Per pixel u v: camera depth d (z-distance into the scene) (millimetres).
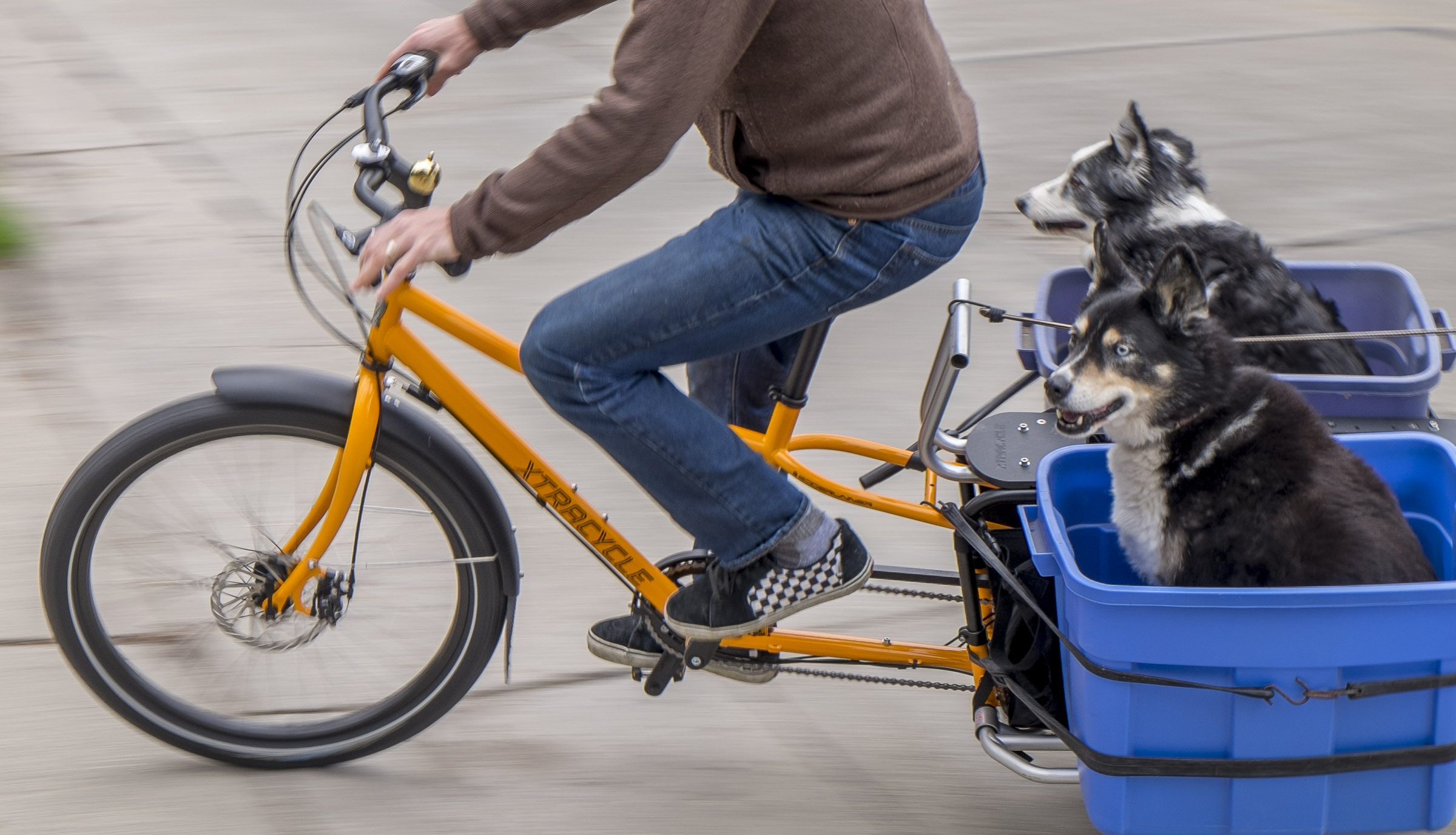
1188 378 2510
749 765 3010
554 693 3238
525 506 3955
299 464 2926
